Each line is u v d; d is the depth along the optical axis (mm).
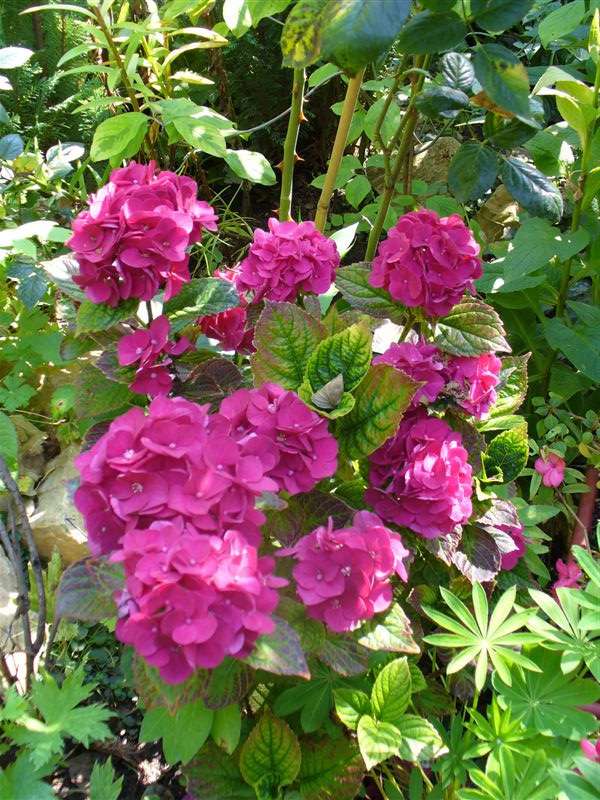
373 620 584
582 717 616
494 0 655
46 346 936
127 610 483
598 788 491
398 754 576
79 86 1280
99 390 719
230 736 571
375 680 660
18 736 631
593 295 1106
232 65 1394
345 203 1540
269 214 1494
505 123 802
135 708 769
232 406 598
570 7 981
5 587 813
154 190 672
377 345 794
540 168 1015
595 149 944
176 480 503
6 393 921
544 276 953
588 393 1168
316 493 640
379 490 662
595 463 979
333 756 634
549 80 874
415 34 667
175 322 715
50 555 881
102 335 739
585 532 923
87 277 643
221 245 1383
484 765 740
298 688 643
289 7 1323
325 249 800
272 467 563
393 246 727
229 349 825
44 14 1231
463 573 712
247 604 473
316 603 532
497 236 1384
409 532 700
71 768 723
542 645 649
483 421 800
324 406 627
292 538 630
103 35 926
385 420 624
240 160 979
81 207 1104
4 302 984
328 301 943
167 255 636
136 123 896
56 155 1047
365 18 521
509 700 631
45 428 1003
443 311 717
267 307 661
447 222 721
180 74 1022
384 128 1110
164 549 474
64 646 791
